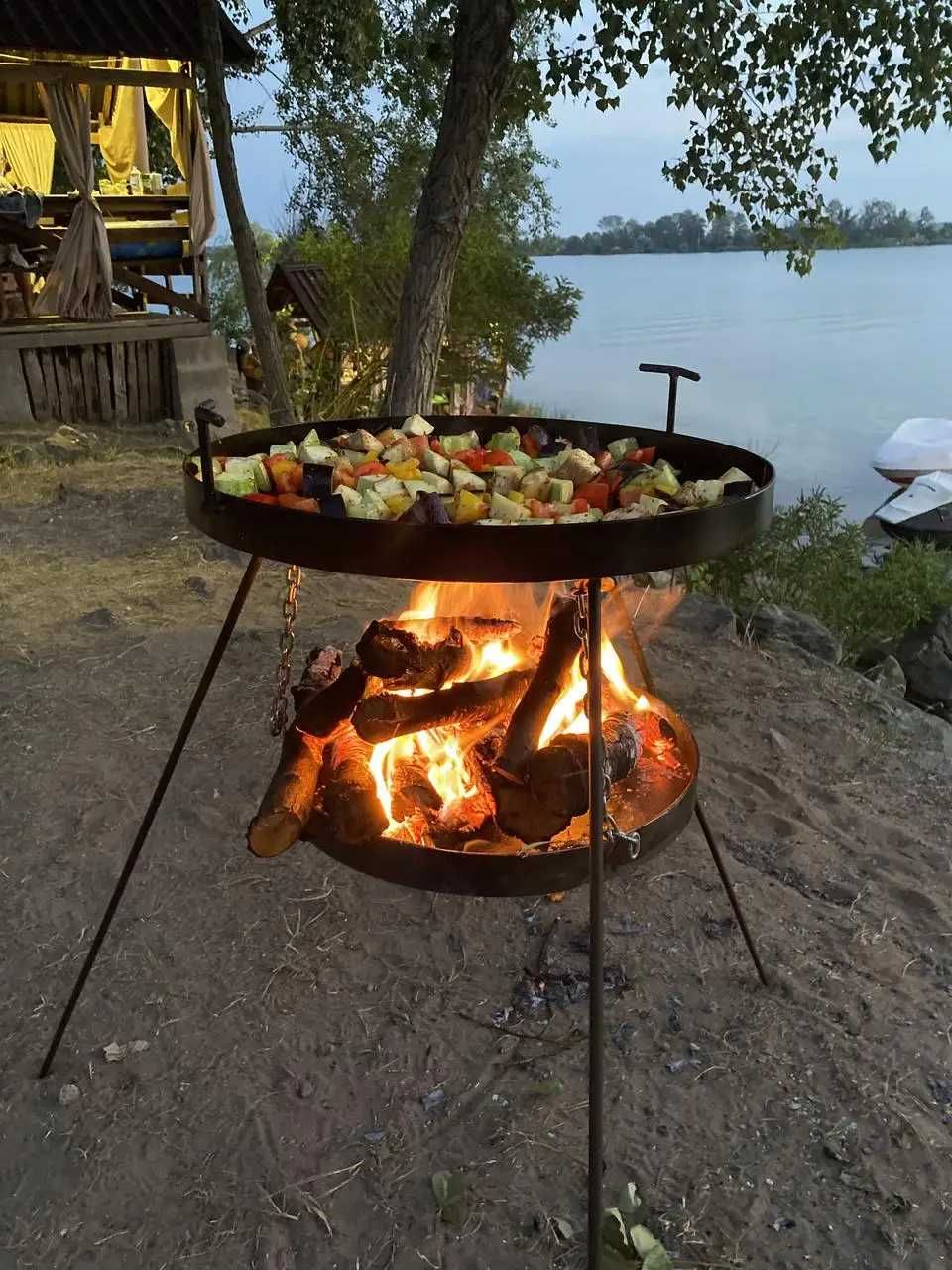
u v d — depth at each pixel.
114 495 7.09
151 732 3.75
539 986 2.57
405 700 2.16
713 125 7.14
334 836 2.07
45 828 3.20
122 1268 1.88
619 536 1.58
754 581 5.55
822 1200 1.99
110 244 9.77
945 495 15.59
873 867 3.11
